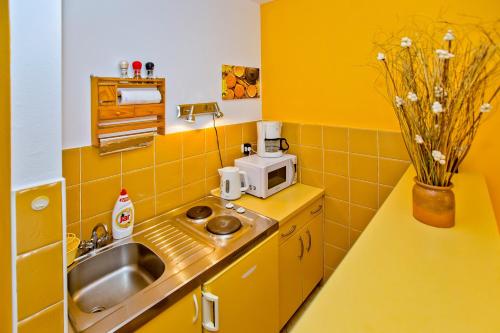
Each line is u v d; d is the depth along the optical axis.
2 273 0.74
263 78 2.19
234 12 1.90
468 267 0.68
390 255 0.73
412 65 0.88
